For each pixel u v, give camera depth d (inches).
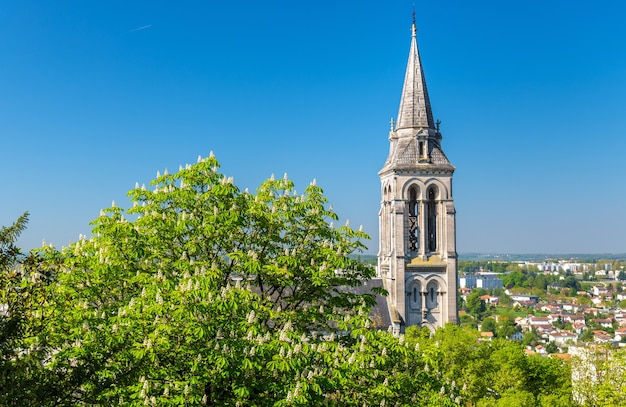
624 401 2487.7
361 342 1482.5
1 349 1061.8
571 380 3184.1
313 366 1336.1
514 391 2923.2
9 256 1117.7
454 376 2989.7
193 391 1234.6
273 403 1268.5
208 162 1683.1
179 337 1263.5
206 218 1567.4
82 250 1608.0
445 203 4441.4
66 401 1126.4
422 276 4402.1
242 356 1228.5
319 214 1729.8
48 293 1274.6
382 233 4724.4
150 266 1643.7
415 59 4606.3
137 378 1231.5
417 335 3779.5
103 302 1582.2
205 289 1284.4
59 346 1326.3
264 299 1637.6
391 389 1413.6
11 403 1029.8
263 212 1656.0
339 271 1728.6
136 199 1697.8
